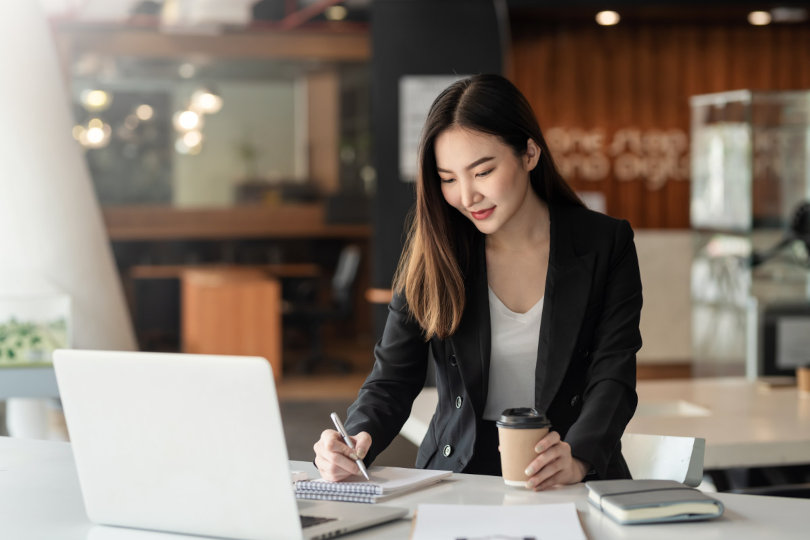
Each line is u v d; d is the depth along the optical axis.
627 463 2.17
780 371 5.68
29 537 1.61
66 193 5.24
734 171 5.85
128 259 12.16
